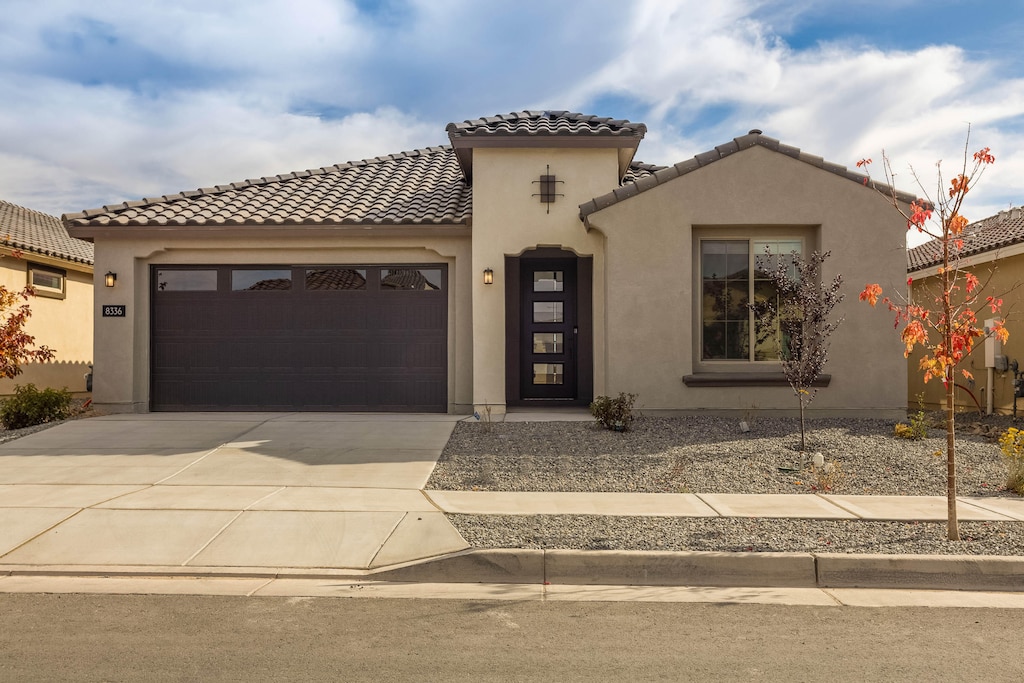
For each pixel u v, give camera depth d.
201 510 6.80
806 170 11.53
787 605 4.96
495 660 4.02
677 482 7.95
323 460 8.93
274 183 15.09
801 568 5.43
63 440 10.12
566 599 5.08
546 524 6.37
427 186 14.94
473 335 12.27
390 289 12.82
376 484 7.81
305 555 5.80
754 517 6.59
